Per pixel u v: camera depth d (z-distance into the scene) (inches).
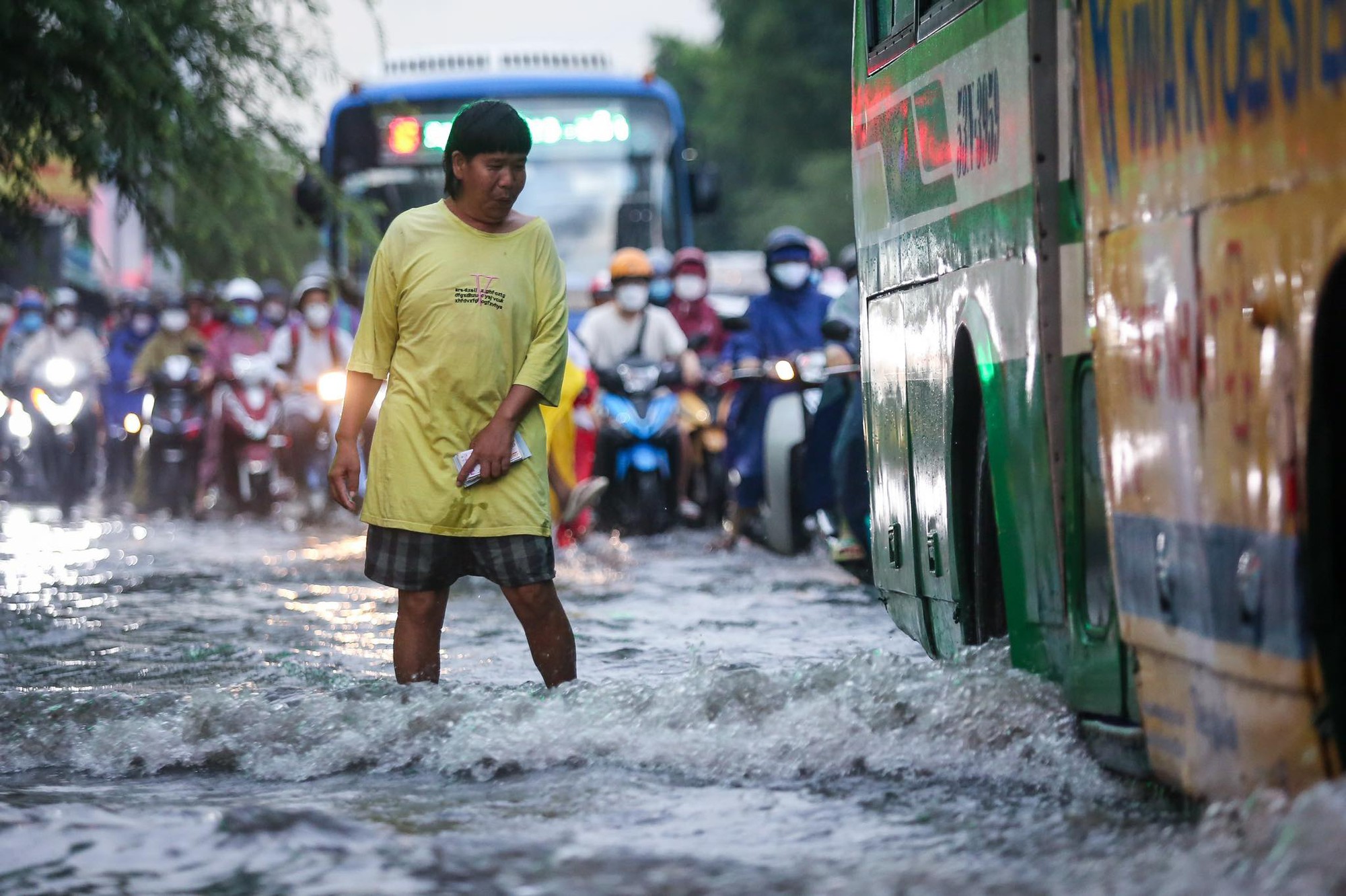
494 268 534.9
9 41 1027.9
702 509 1501.0
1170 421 349.7
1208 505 334.3
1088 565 404.2
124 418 2046.0
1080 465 404.5
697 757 467.8
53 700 540.7
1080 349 400.8
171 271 1162.0
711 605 892.0
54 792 460.1
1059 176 412.8
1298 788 313.0
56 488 1919.3
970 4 470.6
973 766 444.8
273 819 398.0
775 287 1242.6
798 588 987.3
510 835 392.8
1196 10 336.8
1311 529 302.8
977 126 464.8
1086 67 391.5
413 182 1701.5
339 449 543.8
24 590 1003.9
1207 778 346.3
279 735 501.4
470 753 481.7
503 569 537.0
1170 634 354.6
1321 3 292.8
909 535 553.3
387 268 537.6
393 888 347.3
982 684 452.8
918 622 557.6
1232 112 323.3
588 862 366.0
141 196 1128.2
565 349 546.0
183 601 939.3
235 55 1117.1
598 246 1748.3
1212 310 330.6
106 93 1050.1
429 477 530.9
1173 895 314.3
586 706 497.4
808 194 5989.2
